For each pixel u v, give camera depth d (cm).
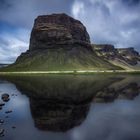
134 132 3222
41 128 3391
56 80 14038
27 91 8275
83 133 3167
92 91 8281
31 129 3331
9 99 6350
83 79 15262
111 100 6322
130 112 4647
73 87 9631
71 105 5522
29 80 14100
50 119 3997
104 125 3622
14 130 3256
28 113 4500
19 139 2850
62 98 6612
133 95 7325
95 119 4038
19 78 16575
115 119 4031
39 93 7719
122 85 10725
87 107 5250
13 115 4291
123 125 3588
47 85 10506
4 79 15325
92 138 2958
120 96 7094
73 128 3425
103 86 10156
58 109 4984
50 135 3062
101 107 5250
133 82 12725
